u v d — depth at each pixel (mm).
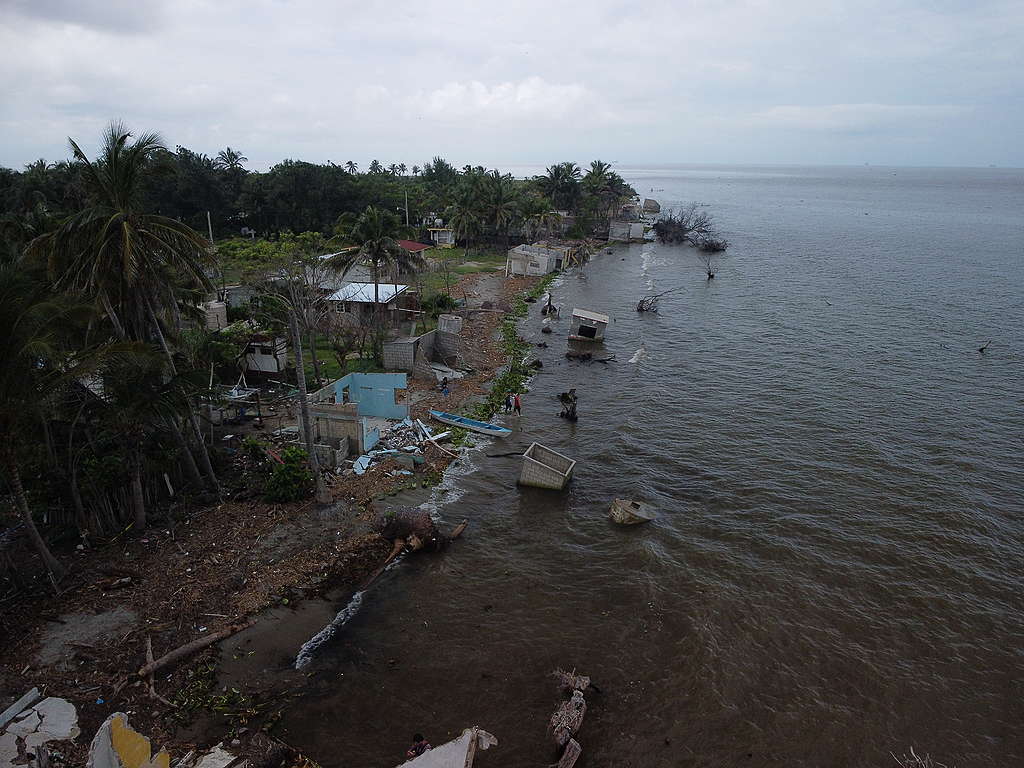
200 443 30125
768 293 86375
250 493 30547
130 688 19672
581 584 26594
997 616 24938
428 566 27484
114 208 25188
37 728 17812
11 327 19688
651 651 22891
